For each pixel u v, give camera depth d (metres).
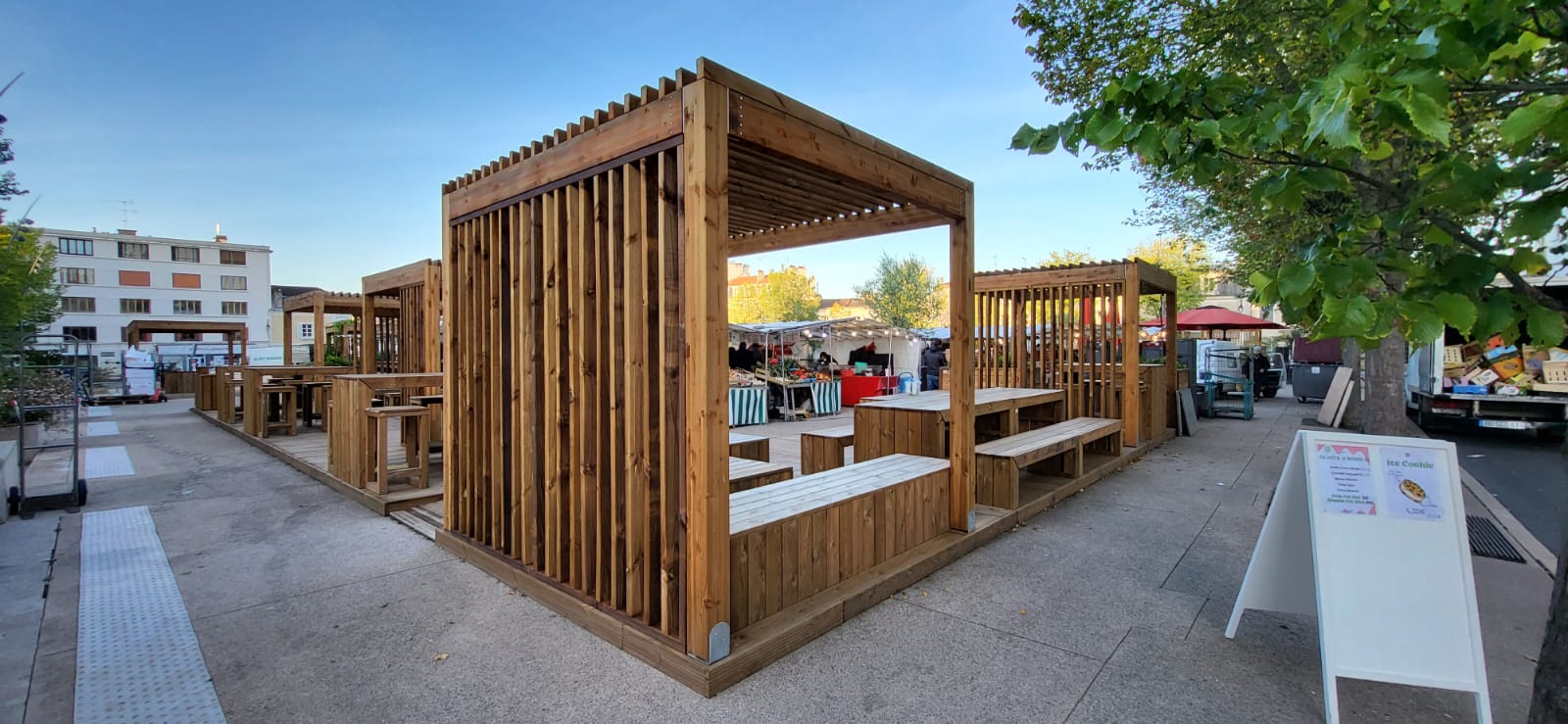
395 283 9.45
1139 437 8.06
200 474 6.90
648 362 2.94
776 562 3.14
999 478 5.13
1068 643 3.08
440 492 5.56
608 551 3.19
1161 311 24.92
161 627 3.21
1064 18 6.85
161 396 18.31
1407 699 2.60
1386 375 6.89
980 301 9.53
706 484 2.63
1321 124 1.45
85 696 2.57
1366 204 3.17
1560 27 1.64
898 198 3.92
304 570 4.02
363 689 2.66
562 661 2.89
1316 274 1.73
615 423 3.08
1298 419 11.81
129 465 7.43
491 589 3.73
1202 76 2.27
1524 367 8.82
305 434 9.35
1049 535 4.77
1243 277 11.80
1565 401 8.42
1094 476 6.47
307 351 29.52
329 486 6.25
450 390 4.41
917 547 4.18
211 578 3.87
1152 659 2.91
